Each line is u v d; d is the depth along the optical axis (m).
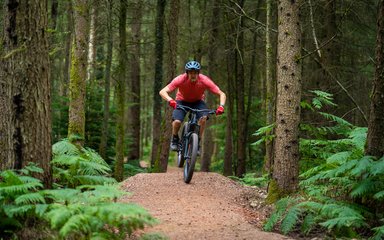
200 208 6.67
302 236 5.73
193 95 7.94
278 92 7.09
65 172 5.92
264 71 18.11
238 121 15.16
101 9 13.32
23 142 5.02
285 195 6.90
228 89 15.65
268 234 5.55
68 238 4.67
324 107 12.42
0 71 5.04
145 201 6.94
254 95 20.38
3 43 5.05
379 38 5.81
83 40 9.26
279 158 7.01
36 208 4.39
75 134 9.09
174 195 7.24
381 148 5.82
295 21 6.96
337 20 13.52
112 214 4.45
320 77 13.35
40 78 5.14
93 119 14.41
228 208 6.83
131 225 4.74
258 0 14.93
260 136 18.28
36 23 5.09
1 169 5.02
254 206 7.15
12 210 4.39
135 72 19.73
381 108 5.81
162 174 8.45
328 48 12.77
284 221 5.68
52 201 5.23
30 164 5.01
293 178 6.96
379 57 5.81
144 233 5.37
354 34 14.41
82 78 9.21
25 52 5.01
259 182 10.66
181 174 8.55
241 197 7.56
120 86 12.02
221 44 17.31
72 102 9.17
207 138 18.78
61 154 6.38
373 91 5.90
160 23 14.16
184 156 7.95
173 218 6.14
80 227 4.41
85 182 5.61
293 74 6.96
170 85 7.75
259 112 19.11
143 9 15.89
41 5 5.16
